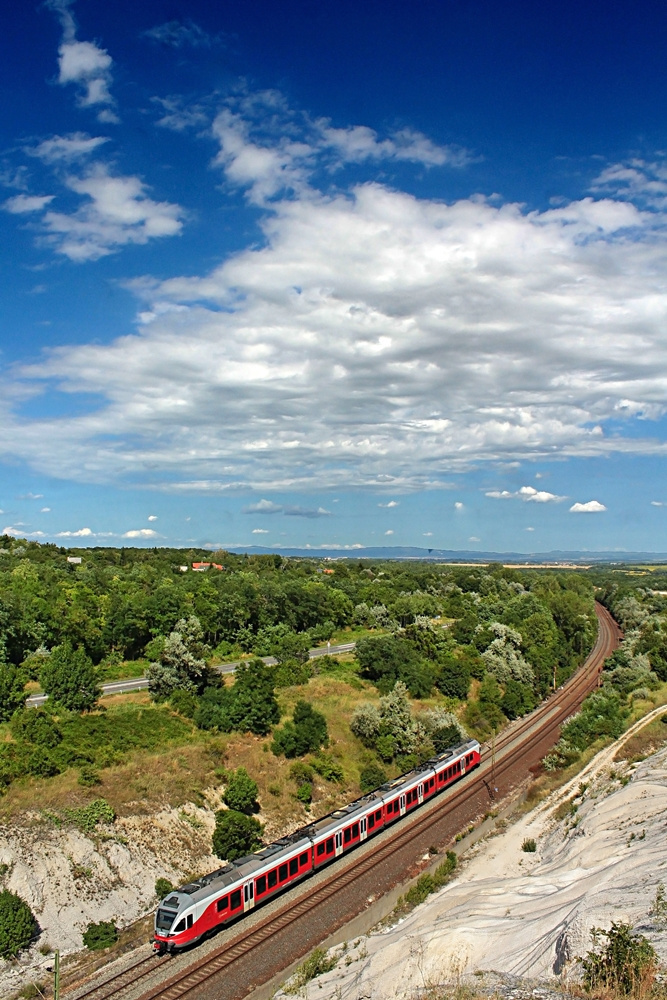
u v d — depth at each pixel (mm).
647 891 28125
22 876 39562
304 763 63125
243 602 102312
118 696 69688
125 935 38812
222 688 70125
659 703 83438
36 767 48875
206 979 33875
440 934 30578
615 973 21281
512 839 51312
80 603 87938
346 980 30422
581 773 62719
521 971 25297
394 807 56094
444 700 89375
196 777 55125
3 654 72938
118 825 46969
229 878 39906
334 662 93312
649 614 166750
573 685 111000
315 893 43438
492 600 156000
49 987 33781
